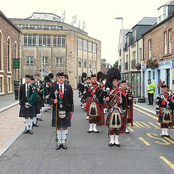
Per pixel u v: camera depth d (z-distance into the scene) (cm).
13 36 2741
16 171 440
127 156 522
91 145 611
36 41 4488
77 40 4788
